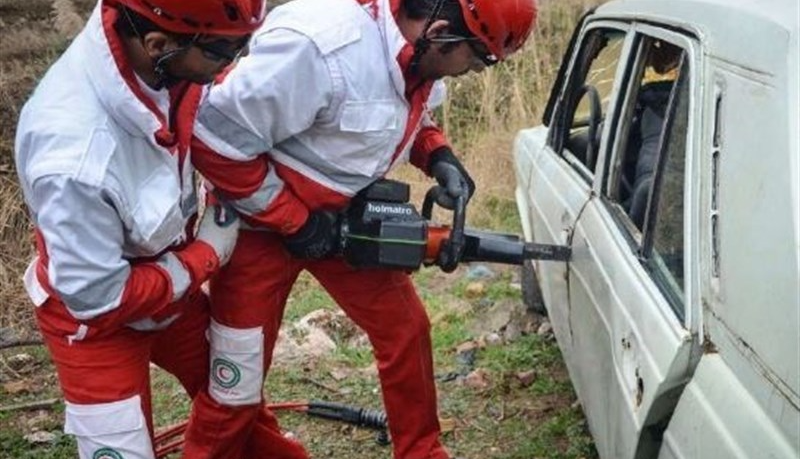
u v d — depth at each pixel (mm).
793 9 2143
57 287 2303
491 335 4922
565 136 4059
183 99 2402
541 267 4164
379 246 2889
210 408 3029
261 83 2590
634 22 3295
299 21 2646
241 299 2934
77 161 2201
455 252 2949
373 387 4516
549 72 7402
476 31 2625
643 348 2453
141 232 2359
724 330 2098
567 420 4055
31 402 4473
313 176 2828
